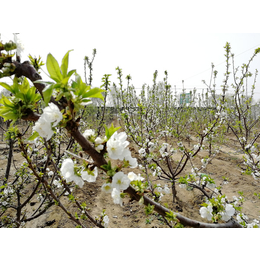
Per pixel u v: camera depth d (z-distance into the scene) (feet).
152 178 18.89
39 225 12.71
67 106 2.59
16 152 27.81
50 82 2.33
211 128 14.48
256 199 15.75
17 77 2.61
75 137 2.63
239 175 20.74
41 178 7.20
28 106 2.65
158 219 13.53
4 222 9.87
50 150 7.26
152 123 22.07
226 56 19.52
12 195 10.60
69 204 15.19
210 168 22.84
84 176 3.47
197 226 4.51
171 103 30.68
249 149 15.15
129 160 3.02
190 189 17.17
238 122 19.40
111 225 13.19
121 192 3.42
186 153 14.37
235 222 5.89
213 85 28.71
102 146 2.83
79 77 2.46
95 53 16.61
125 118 16.84
